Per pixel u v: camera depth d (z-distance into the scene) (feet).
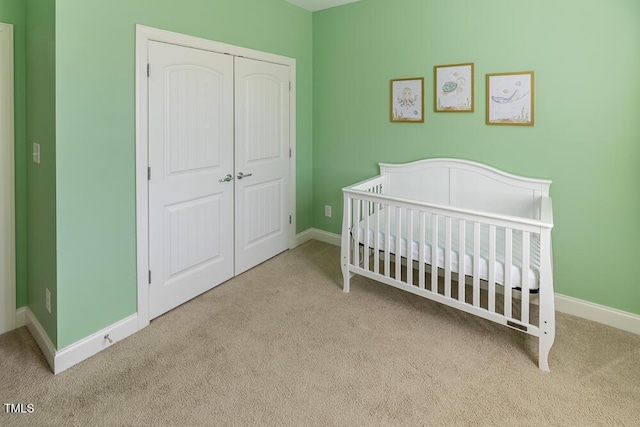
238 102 9.79
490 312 7.09
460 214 7.20
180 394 5.90
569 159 8.12
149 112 7.57
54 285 6.35
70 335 6.54
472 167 9.43
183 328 7.82
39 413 5.46
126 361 6.72
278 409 5.60
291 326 7.93
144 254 7.75
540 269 6.33
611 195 7.73
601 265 8.00
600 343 7.31
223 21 9.07
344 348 7.15
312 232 13.42
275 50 10.86
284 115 11.53
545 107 8.29
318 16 12.05
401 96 10.56
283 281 10.15
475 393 5.94
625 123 7.43
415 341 7.38
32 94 6.84
